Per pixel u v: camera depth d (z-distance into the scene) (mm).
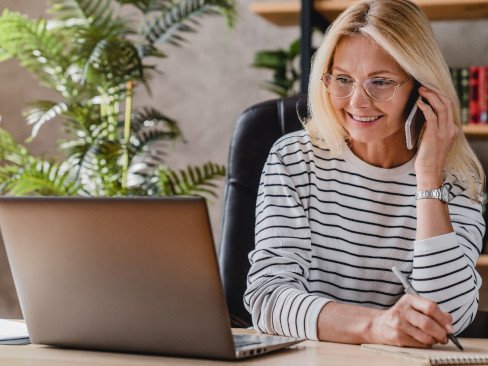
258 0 3781
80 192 3439
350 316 1304
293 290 1415
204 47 3867
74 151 3340
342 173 1707
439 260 1475
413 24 1561
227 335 1057
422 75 1554
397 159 1693
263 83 3809
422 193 1526
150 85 3922
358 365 1052
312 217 1688
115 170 3420
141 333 1114
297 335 1351
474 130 2975
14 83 4008
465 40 3406
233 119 3848
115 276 1110
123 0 3475
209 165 3479
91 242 1113
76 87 3486
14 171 3490
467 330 1761
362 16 1568
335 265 1671
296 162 1732
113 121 3492
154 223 1063
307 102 1921
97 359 1097
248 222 1882
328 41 1587
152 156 3605
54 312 1177
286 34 3771
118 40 3295
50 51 3441
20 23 3424
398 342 1229
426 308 1230
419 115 1636
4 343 1245
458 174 1685
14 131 4004
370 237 1670
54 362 1069
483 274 3127
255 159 1918
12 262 1192
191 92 3887
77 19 3514
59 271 1152
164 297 1084
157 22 3498
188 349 1090
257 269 1553
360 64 1555
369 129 1582
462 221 1649
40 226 1146
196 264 1052
